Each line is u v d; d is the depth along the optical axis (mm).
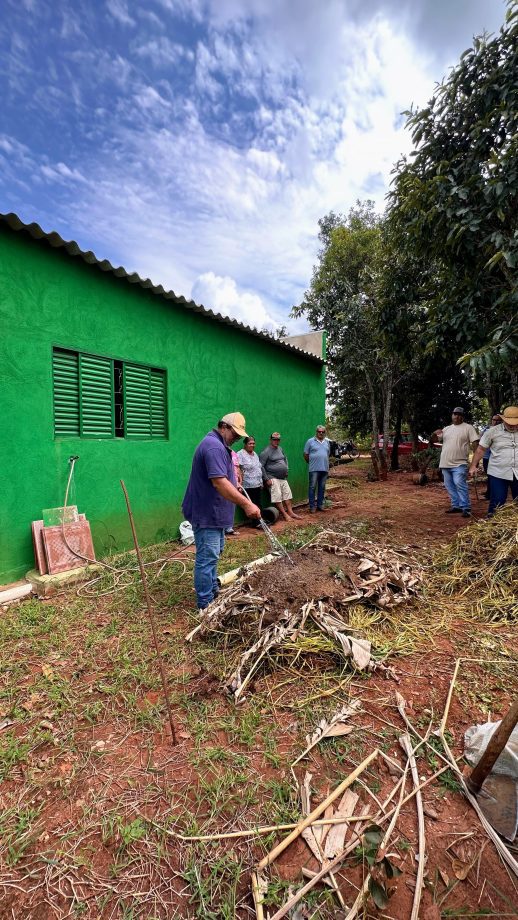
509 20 5086
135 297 5340
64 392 4570
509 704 2346
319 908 1375
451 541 4984
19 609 3641
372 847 1520
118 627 3328
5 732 2232
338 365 14398
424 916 1364
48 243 4219
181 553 5316
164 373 5914
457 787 1811
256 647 2707
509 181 5027
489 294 6250
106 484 5016
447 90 5840
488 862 1530
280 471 7617
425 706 2336
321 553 3840
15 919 1388
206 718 2293
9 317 3951
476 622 3277
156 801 1806
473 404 15195
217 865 1517
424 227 6117
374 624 3139
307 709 2326
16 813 1753
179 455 6148
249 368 7746
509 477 5730
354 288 13805
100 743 2145
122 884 1488
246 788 1848
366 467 18797
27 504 4168
